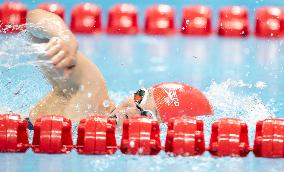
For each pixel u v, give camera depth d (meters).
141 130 9.95
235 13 25.20
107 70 18.73
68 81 11.25
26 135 10.23
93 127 10.02
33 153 10.12
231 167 9.42
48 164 9.49
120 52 21.45
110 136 10.16
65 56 10.85
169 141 10.02
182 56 20.88
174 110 11.05
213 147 9.93
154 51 21.75
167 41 23.80
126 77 17.84
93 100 11.41
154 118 10.99
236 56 20.73
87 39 23.98
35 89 13.11
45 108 11.50
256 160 9.84
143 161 9.71
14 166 9.37
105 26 26.34
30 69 14.83
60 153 10.05
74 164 9.50
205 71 18.50
